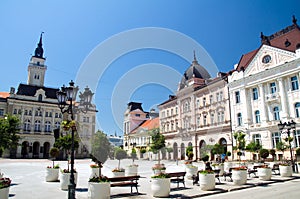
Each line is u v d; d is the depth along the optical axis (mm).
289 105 29594
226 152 32969
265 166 15320
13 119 15617
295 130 28375
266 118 31703
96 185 9117
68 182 11891
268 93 32094
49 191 11320
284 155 28375
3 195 7980
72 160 8992
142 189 12078
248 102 34219
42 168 26641
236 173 13203
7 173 20828
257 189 11961
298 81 28844
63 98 10867
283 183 13844
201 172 11906
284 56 30297
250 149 27906
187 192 11062
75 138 16984
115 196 10328
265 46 32812
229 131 34656
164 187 10156
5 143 14930
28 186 12883
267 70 31828
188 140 26969
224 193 11164
